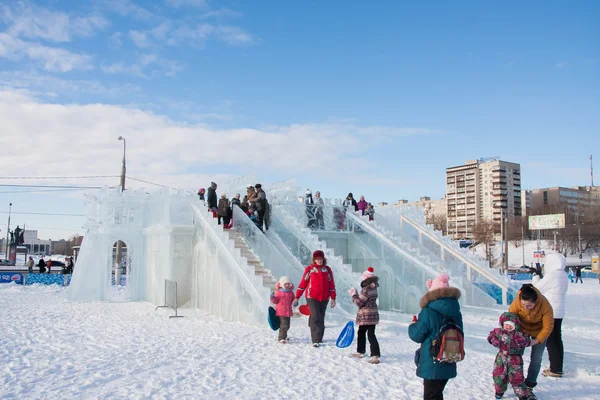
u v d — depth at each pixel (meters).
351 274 16.30
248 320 13.58
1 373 8.00
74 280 21.36
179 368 8.22
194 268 18.61
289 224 19.08
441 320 5.27
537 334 6.73
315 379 7.46
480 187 134.25
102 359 9.02
